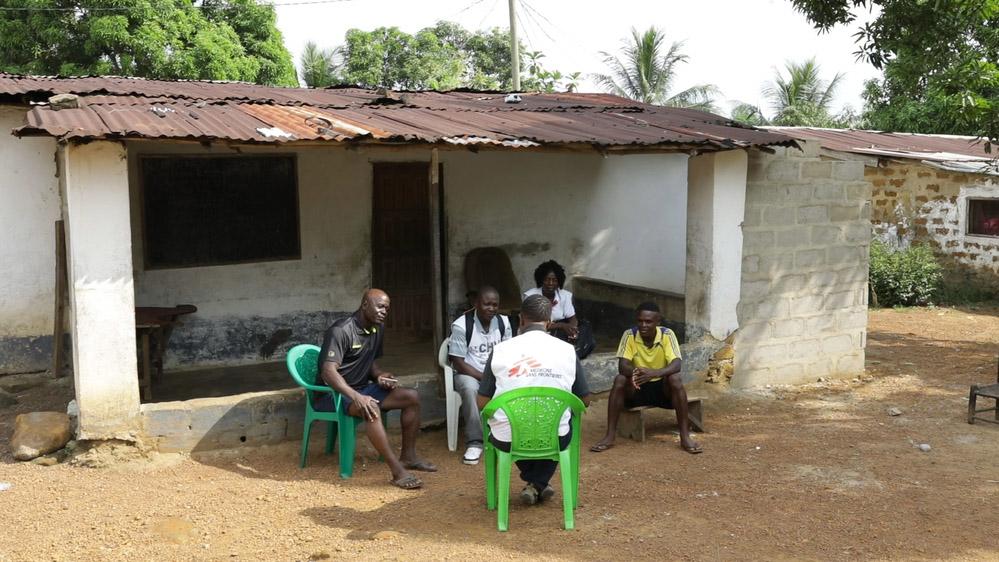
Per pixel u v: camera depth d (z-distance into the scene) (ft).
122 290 20.53
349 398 19.76
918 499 19.02
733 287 28.73
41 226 28.68
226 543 16.49
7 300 28.48
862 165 30.91
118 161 20.16
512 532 16.94
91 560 15.69
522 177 36.17
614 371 27.17
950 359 35.24
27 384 27.96
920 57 32.35
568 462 17.11
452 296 35.47
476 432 21.95
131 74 58.54
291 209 32.14
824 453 22.65
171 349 30.42
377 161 33.53
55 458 20.92
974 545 16.44
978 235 51.06
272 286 31.94
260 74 65.21
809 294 30.35
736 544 16.40
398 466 19.83
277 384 28.50
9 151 28.09
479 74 83.10
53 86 27.78
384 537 16.60
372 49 79.92
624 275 38.70
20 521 17.42
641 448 23.18
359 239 33.40
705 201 28.25
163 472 20.51
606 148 24.85
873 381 31.17
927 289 50.31
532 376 16.94
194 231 30.55
